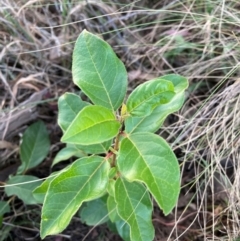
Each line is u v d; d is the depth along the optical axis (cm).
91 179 41
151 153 38
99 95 40
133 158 38
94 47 40
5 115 65
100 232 63
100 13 70
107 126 37
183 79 42
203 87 66
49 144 64
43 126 65
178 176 37
